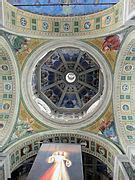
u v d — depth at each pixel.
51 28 14.43
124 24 12.57
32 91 15.76
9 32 13.34
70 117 16.73
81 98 18.56
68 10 14.12
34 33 14.22
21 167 16.25
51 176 9.24
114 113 14.91
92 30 14.23
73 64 18.52
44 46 14.73
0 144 14.27
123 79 14.70
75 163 10.12
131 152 13.00
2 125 14.83
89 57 17.42
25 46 14.38
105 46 14.31
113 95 14.91
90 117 15.27
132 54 14.00
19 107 15.12
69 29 14.46
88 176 17.41
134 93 14.86
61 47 15.30
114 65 14.55
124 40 13.55
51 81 18.39
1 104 15.12
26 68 14.90
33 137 15.09
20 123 15.05
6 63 14.45
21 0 13.50
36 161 10.20
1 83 14.98
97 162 16.81
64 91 18.98
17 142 14.61
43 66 17.66
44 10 14.05
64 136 15.58
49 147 11.62
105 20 13.72
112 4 13.34
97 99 17.30
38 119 15.38
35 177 9.19
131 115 14.84
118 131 14.56
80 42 14.65
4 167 13.11
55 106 17.94
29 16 13.91
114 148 13.95
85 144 15.53
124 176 11.62
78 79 18.92
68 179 9.08
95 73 18.25
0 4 12.34
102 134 14.94
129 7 12.04
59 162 10.12
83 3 13.88
